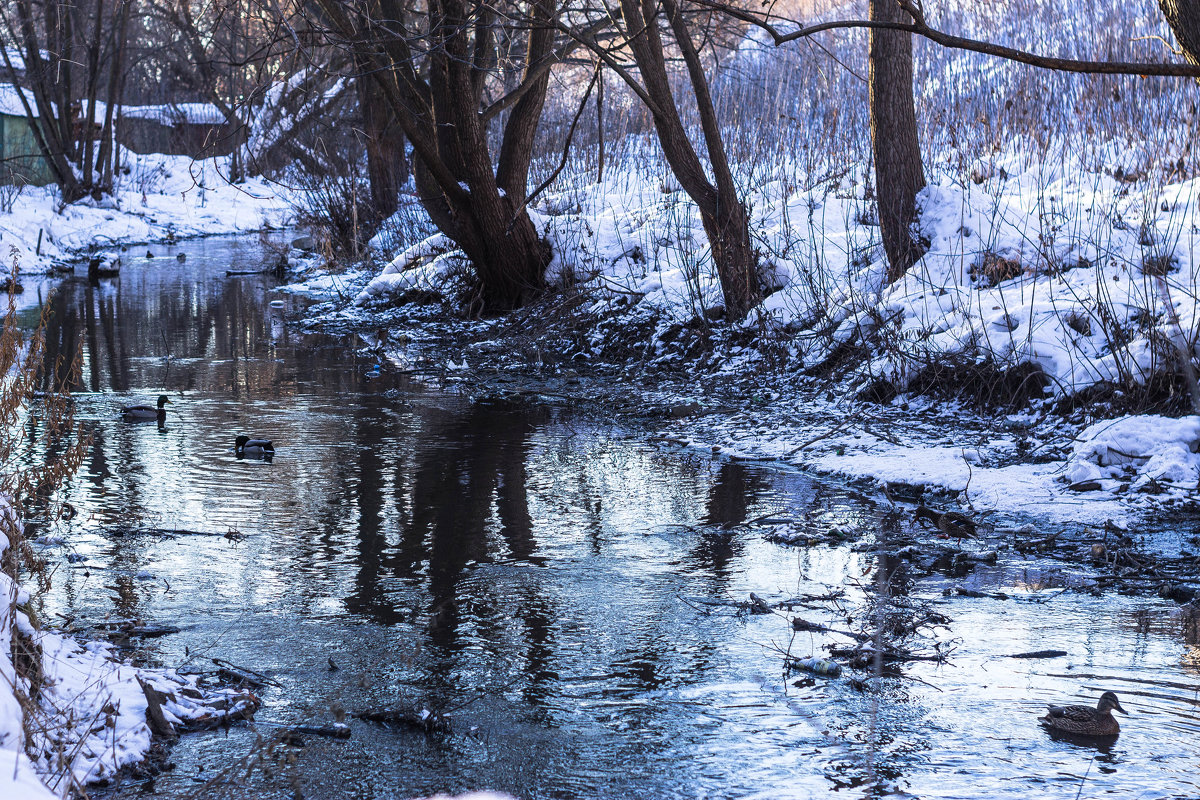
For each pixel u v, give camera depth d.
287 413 11.64
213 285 23.75
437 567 6.85
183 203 41.28
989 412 10.82
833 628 5.90
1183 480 8.40
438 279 19.00
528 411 11.98
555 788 4.22
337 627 5.84
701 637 5.78
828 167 19.05
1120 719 4.78
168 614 5.96
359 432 10.78
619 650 5.60
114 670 4.92
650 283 15.77
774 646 5.66
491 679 5.23
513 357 15.04
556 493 8.65
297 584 6.49
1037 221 13.86
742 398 12.34
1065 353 10.71
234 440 10.28
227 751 4.44
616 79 28.59
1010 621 6.01
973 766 4.36
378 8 14.67
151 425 10.81
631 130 25.17
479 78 16.56
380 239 24.25
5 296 20.89
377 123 25.77
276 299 21.39
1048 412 10.41
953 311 11.98
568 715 4.86
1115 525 7.72
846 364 12.43
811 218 15.91
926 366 11.48
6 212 31.05
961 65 22.09
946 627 5.93
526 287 17.38
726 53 25.33
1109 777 4.25
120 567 6.71
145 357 14.95
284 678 5.20
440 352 15.61
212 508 8.05
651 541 7.46
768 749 4.53
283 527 7.62
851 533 7.65
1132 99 17.12
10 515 5.73
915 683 5.19
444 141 16.84
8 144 38.97
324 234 26.61
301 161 27.19
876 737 4.62
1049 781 4.23
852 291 13.15
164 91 55.12
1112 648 5.61
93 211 36.16
